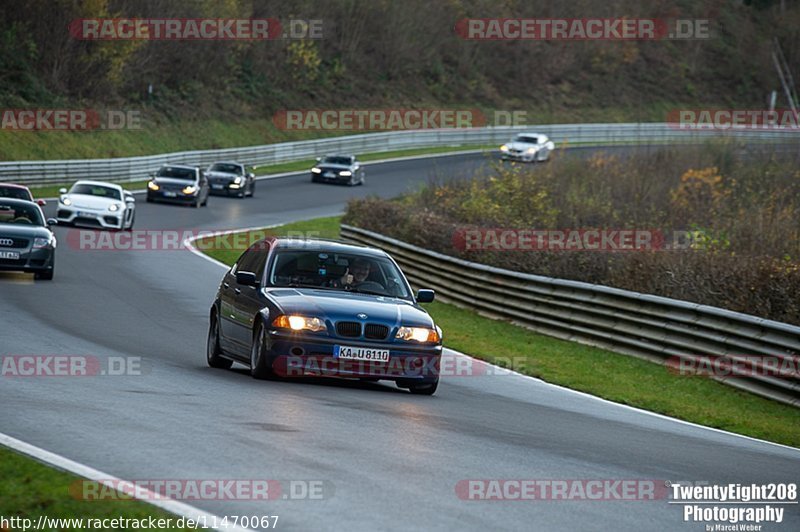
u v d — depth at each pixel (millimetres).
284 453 27828
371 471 26406
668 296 71062
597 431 38156
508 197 124938
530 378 55344
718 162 171875
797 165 167000
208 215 149375
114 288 80375
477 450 30812
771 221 105938
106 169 174125
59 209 118312
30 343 51031
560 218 121312
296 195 185625
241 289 47000
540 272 82938
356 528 21141
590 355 66250
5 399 34531
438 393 45906
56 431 29359
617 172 156250
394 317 43375
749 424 45688
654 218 123375
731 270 68625
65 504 21672
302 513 21953
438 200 129625
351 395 41438
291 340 42312
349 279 46125
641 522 23781
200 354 54031
